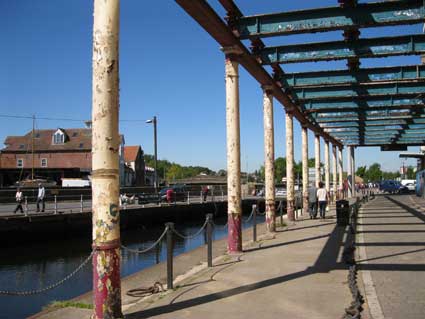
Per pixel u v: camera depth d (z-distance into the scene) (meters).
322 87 18.64
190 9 9.39
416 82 17.08
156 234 28.36
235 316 6.20
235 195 11.83
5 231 22.14
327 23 11.10
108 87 6.07
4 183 59.91
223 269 9.53
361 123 27.23
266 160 16.09
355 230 15.04
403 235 14.11
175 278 9.13
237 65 11.97
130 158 81.00
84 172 60.88
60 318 6.44
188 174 150.62
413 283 7.81
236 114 11.93
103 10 6.08
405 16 10.55
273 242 13.49
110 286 6.03
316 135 29.56
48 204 33.03
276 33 11.51
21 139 69.62
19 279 14.46
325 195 21.55
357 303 6.31
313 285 7.86
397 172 140.88
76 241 24.94
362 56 13.04
